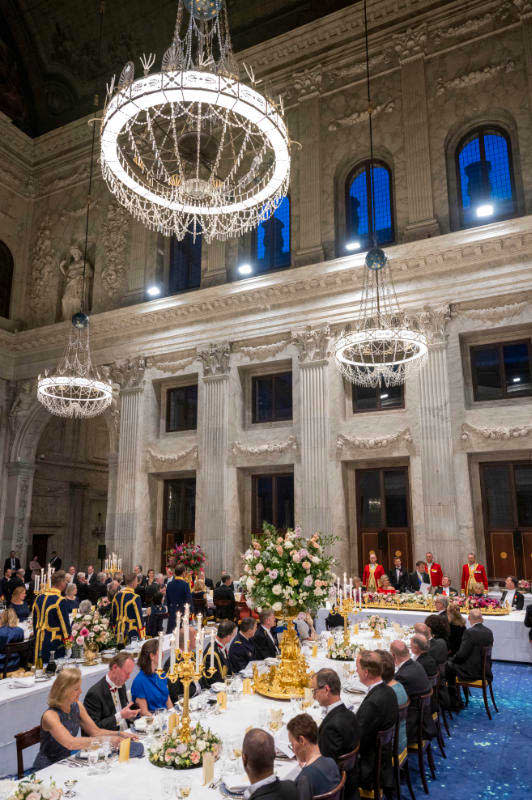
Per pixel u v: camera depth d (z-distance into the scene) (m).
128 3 20.47
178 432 18.14
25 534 20.70
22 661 7.08
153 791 3.31
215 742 3.82
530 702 7.70
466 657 7.36
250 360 16.81
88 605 7.46
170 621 10.20
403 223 15.48
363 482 15.22
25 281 22.48
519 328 13.80
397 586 12.94
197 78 6.69
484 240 13.70
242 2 19.11
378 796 4.39
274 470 16.45
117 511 17.86
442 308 14.26
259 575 5.71
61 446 24.59
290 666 5.44
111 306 20.00
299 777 3.35
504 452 13.65
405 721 5.13
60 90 22.72
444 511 13.43
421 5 16.19
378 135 16.33
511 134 14.73
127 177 8.38
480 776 5.44
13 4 21.84
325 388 15.38
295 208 17.11
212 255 18.19
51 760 4.26
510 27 14.99
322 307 15.82
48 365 20.73
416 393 14.40
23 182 22.88
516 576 13.13
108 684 4.95
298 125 17.50
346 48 17.16
